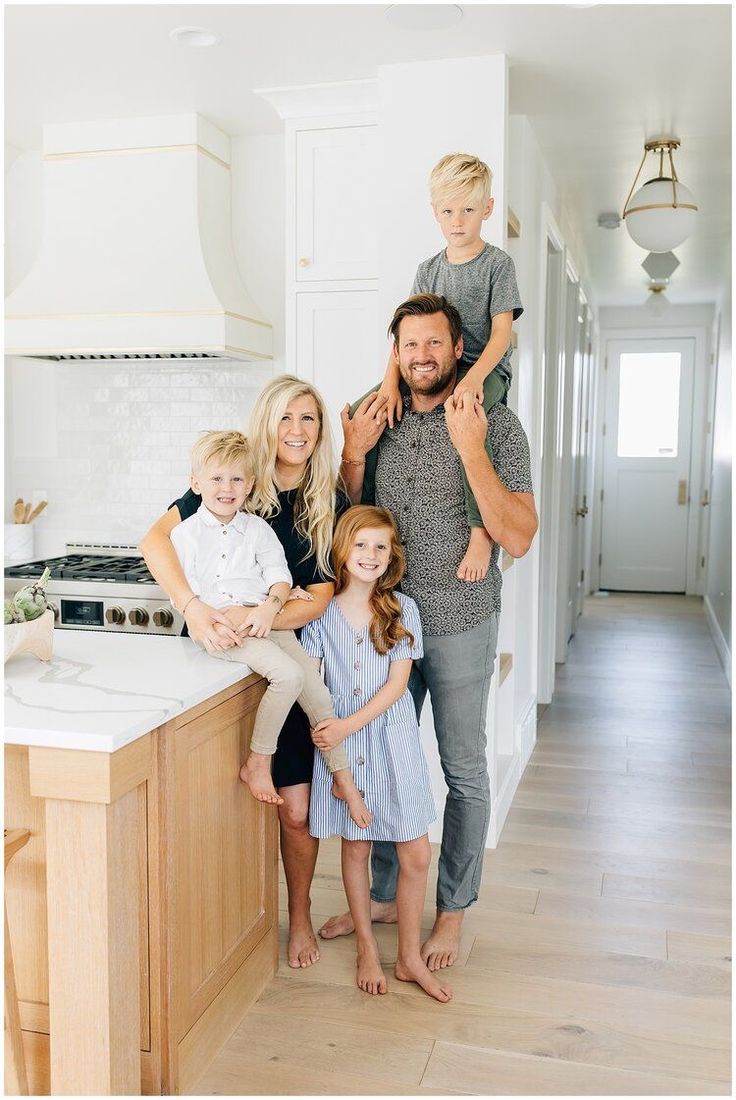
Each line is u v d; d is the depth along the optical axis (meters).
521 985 2.34
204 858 1.96
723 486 6.50
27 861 1.80
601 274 6.98
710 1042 2.12
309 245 3.42
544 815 3.43
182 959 1.86
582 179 4.48
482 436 2.36
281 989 2.31
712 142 3.91
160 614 3.41
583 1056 2.06
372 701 2.26
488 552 2.46
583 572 7.93
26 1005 1.83
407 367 2.49
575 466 6.39
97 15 2.70
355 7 2.64
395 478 2.52
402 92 3.06
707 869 2.99
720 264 6.54
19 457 4.16
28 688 1.86
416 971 2.31
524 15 2.68
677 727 4.54
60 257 3.66
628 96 3.36
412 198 3.07
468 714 2.49
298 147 3.40
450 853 2.49
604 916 2.69
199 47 2.93
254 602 2.15
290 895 2.43
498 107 2.98
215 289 3.49
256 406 2.28
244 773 2.11
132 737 1.61
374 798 2.28
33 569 3.66
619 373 8.78
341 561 2.27
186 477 3.98
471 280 2.83
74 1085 1.67
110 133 3.61
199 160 3.56
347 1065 2.02
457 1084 1.97
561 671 5.72
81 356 3.76
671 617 7.62
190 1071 1.92
